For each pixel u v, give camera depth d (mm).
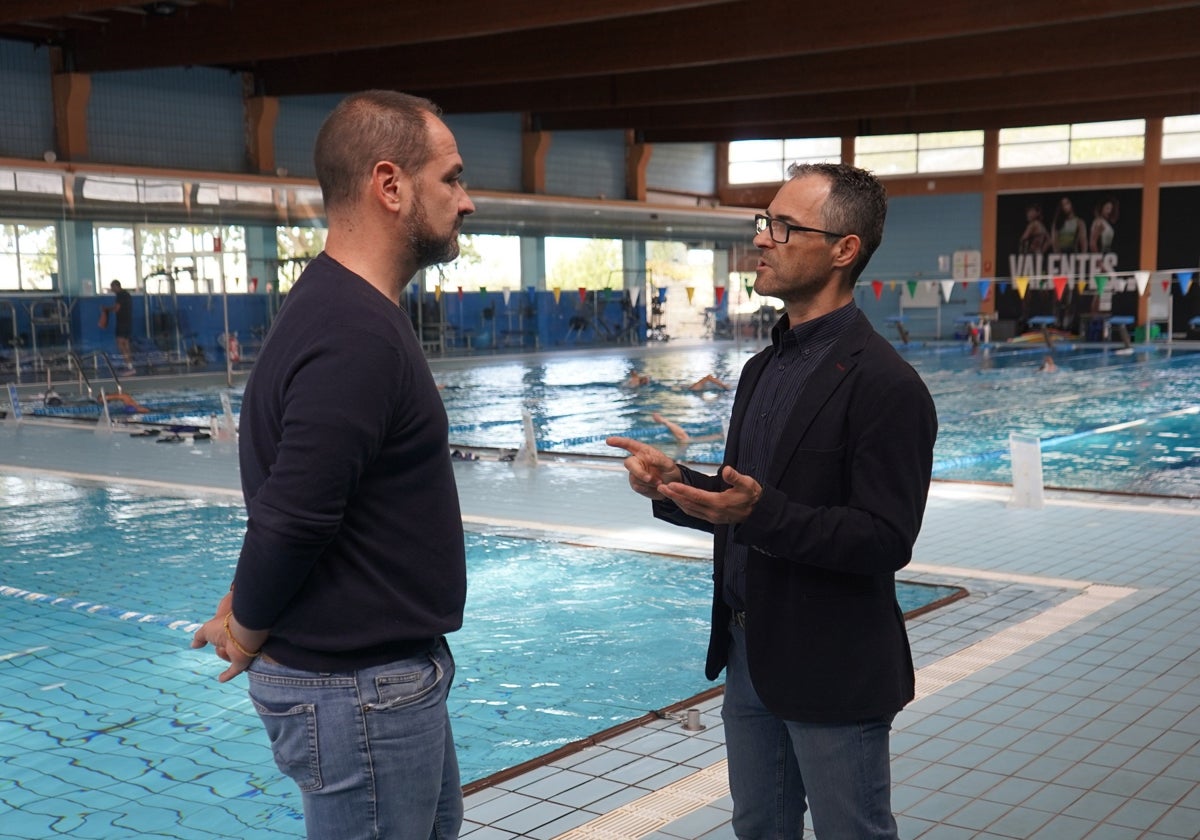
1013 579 4660
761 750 1860
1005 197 23844
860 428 1667
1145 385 14164
